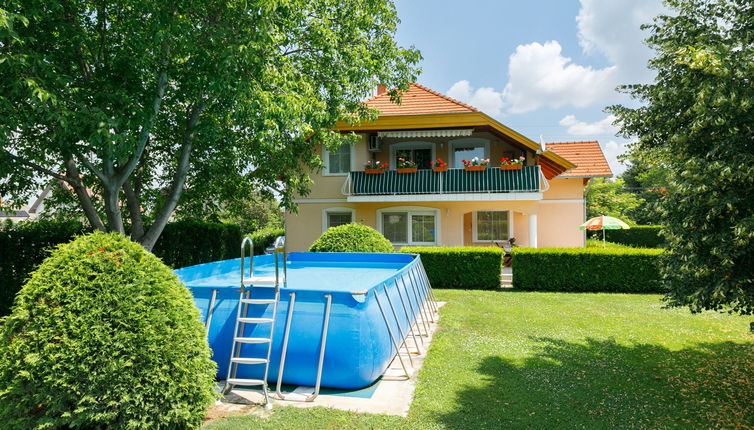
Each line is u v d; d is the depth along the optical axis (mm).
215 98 10359
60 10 8188
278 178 15094
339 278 9156
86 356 3650
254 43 8734
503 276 14906
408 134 17125
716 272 4559
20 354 3629
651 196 6109
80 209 13680
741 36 4859
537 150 16125
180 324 4031
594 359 6414
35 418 3719
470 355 6633
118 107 8688
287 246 18719
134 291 3893
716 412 4605
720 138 4457
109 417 3658
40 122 8086
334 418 4523
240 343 5504
